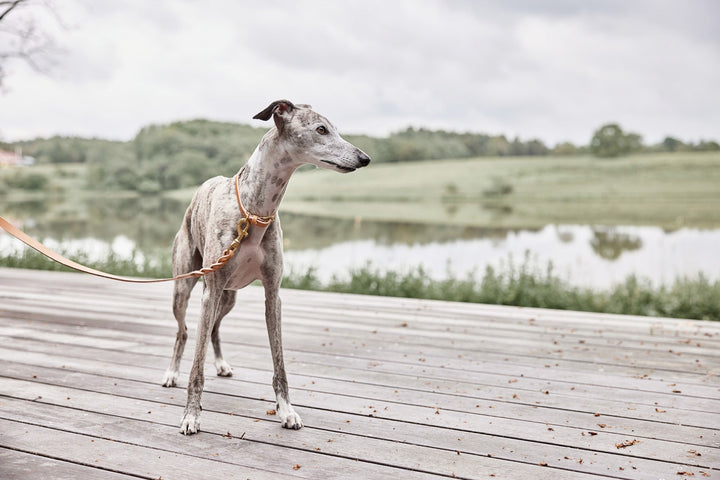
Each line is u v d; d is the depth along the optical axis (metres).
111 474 2.62
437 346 5.03
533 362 4.55
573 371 4.32
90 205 39.00
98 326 5.57
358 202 48.69
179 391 3.75
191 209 3.68
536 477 2.67
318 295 7.64
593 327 5.86
